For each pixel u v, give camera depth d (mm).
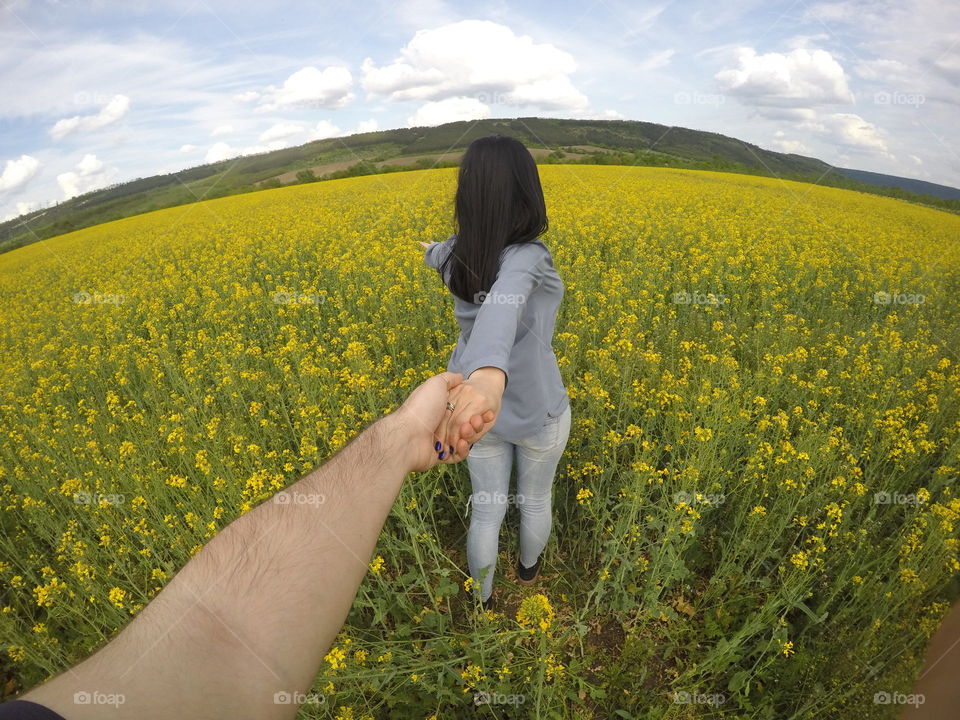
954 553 1920
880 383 3775
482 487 2150
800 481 2605
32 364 5961
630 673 2123
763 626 2082
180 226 16562
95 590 2393
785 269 7324
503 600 2639
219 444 3143
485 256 1562
